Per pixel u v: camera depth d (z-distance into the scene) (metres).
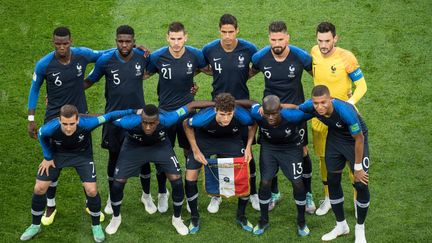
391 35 24.53
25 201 18.83
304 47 24.08
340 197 17.27
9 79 23.12
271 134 17.02
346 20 25.20
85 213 18.56
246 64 18.14
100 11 25.77
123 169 17.34
